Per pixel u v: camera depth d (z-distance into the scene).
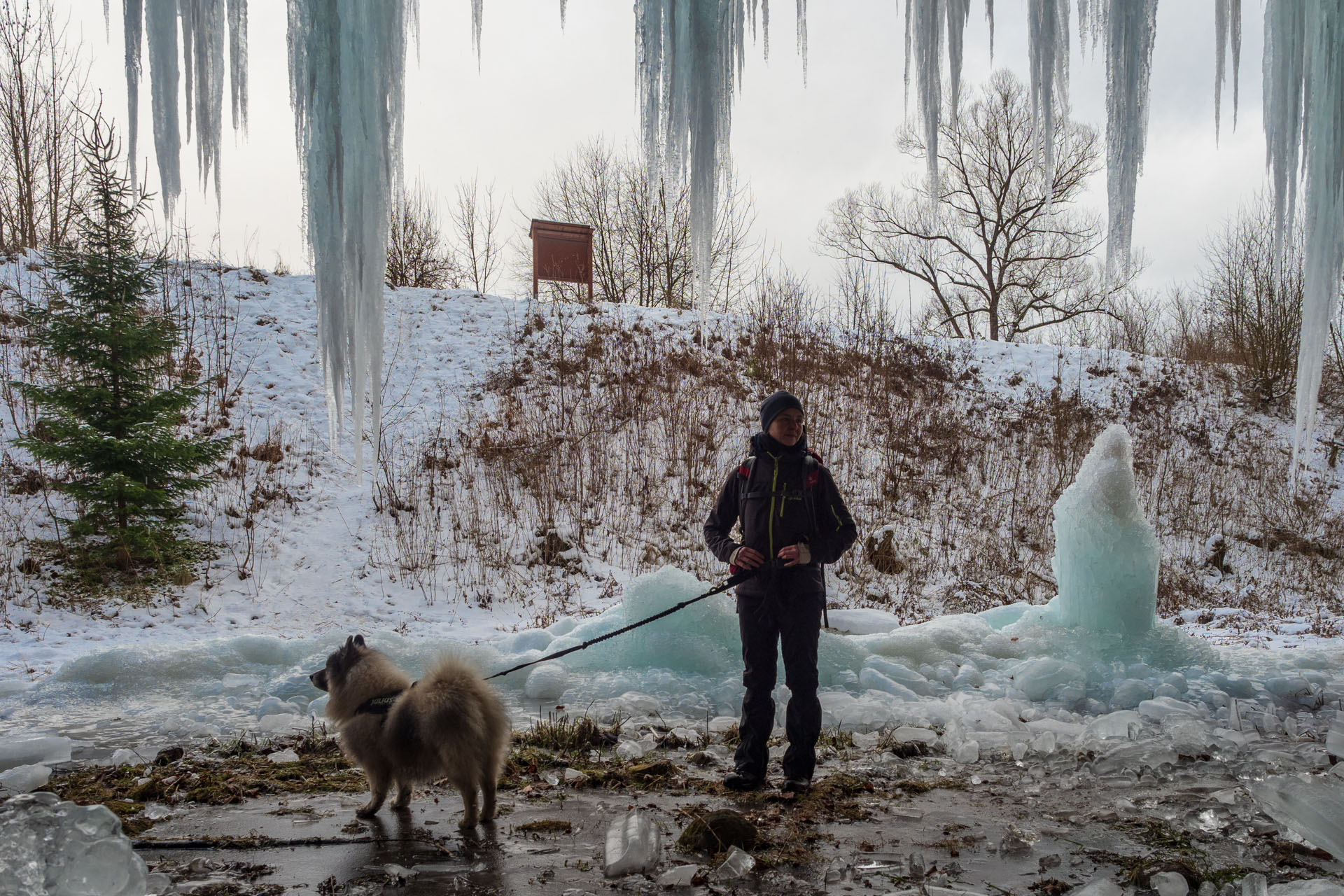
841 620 7.96
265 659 6.68
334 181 3.96
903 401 15.62
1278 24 4.59
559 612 9.25
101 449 9.14
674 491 12.34
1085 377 17.81
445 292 17.02
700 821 3.24
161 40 4.16
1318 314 4.68
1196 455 15.77
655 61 4.25
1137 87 4.13
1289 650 7.33
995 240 28.33
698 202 4.32
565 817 3.58
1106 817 3.54
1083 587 6.82
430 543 10.70
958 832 3.37
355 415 4.02
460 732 3.41
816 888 2.81
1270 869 2.98
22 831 2.71
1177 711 5.27
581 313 16.72
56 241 18.14
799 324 17.53
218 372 13.45
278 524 10.77
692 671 6.27
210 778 4.11
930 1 4.39
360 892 2.81
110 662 6.14
